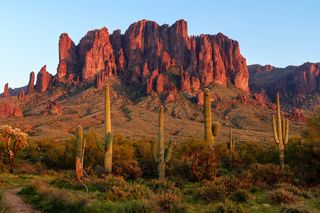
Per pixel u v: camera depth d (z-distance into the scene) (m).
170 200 14.27
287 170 24.17
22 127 132.50
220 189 17.08
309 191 19.30
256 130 154.50
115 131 125.88
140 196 16.45
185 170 27.05
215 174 26.45
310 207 15.32
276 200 16.47
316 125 26.88
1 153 37.31
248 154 35.38
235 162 33.34
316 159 24.59
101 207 13.75
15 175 31.03
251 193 19.03
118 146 38.06
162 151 25.86
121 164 28.83
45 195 16.64
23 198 18.05
